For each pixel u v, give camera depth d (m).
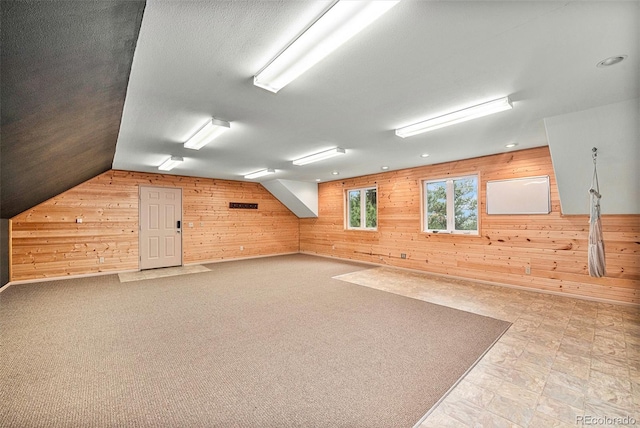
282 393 1.93
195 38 1.60
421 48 1.73
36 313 3.47
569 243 4.05
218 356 2.43
